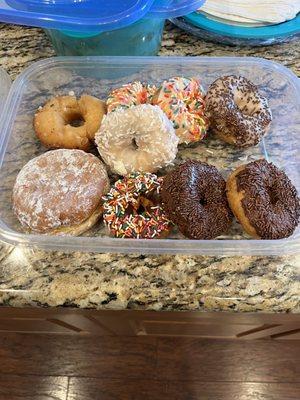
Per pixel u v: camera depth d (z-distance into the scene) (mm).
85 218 319
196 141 366
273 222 301
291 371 545
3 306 297
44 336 568
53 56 414
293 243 297
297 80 381
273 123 378
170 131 336
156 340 563
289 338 514
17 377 554
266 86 395
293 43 420
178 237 320
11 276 294
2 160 353
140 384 547
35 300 290
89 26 320
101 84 403
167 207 310
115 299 287
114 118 334
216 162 362
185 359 555
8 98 377
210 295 284
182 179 312
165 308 288
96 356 560
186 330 436
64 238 302
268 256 297
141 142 337
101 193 326
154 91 373
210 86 372
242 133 348
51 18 318
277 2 403
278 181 319
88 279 292
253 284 286
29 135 374
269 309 284
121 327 429
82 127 362
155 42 400
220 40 417
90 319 369
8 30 433
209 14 406
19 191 321
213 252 297
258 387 539
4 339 571
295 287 284
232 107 354
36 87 396
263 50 417
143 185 323
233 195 313
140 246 300
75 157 337
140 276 293
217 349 556
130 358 559
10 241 305
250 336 481
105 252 302
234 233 320
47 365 559
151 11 338
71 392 546
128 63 394
